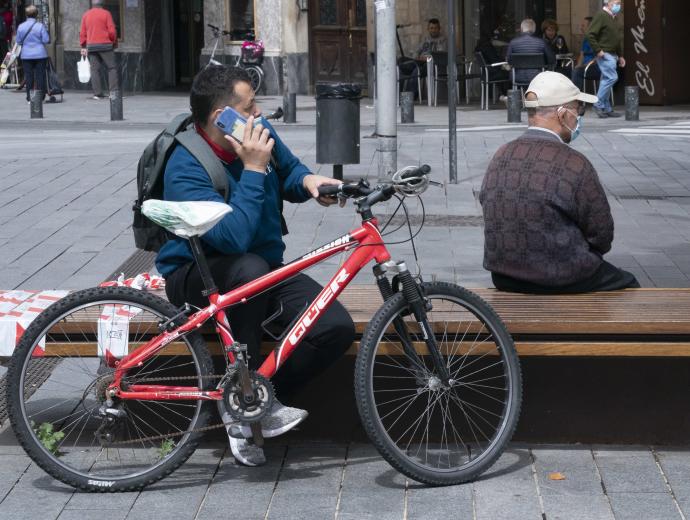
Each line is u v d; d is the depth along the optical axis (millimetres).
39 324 6219
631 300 7008
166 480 6410
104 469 6410
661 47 30312
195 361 6336
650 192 15891
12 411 6168
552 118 7168
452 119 16750
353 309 6988
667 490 6160
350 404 6977
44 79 32094
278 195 6844
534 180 7020
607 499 6055
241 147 6332
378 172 16953
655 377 6891
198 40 39469
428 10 33344
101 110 29906
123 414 6406
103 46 33031
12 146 21500
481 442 6914
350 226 13609
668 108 29797
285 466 6598
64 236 13336
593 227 7066
